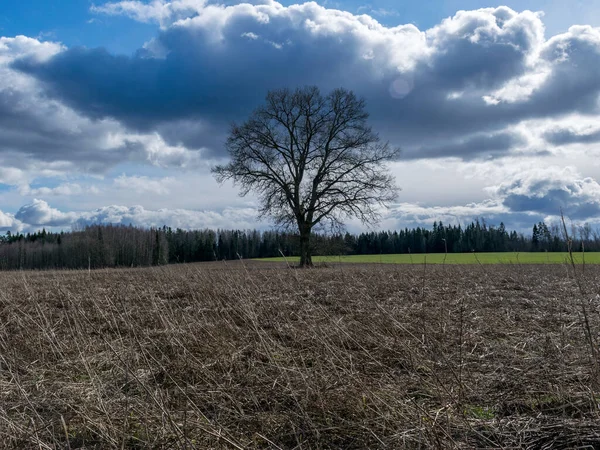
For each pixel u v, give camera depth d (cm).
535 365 474
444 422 348
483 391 422
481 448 314
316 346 557
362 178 3036
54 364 534
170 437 344
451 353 536
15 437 334
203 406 400
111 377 481
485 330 647
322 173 3084
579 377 428
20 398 420
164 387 461
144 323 761
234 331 644
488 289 1096
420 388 432
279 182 3073
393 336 587
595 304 809
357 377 423
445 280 1301
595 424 329
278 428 363
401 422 348
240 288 933
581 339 577
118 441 339
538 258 2981
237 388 438
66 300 991
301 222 3081
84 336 624
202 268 1512
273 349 563
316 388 411
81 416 369
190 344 595
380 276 1402
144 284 1255
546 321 702
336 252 3138
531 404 384
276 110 3172
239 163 3092
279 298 962
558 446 316
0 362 495
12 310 845
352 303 879
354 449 333
